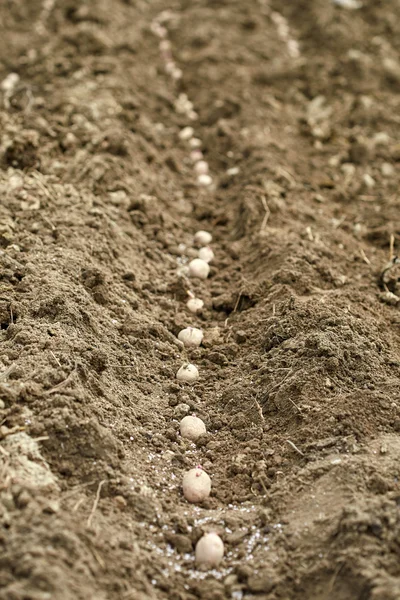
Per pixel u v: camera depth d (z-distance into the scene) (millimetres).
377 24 4598
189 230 2979
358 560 1979
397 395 2289
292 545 2049
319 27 4332
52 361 2264
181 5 4719
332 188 3197
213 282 2760
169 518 2125
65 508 2039
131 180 3004
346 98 3748
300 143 3453
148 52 3965
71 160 2998
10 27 4051
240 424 2324
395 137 3510
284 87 3807
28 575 1902
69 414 2158
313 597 1987
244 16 4520
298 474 2160
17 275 2498
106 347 2414
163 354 2488
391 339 2520
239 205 3008
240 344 2533
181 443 2291
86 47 3811
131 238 2820
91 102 3318
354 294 2635
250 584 2021
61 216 2736
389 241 2943
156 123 3492
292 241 2789
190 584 2039
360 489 2092
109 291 2562
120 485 2125
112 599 1948
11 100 3283
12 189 2783
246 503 2176
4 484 2037
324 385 2312
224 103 3557
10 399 2166
